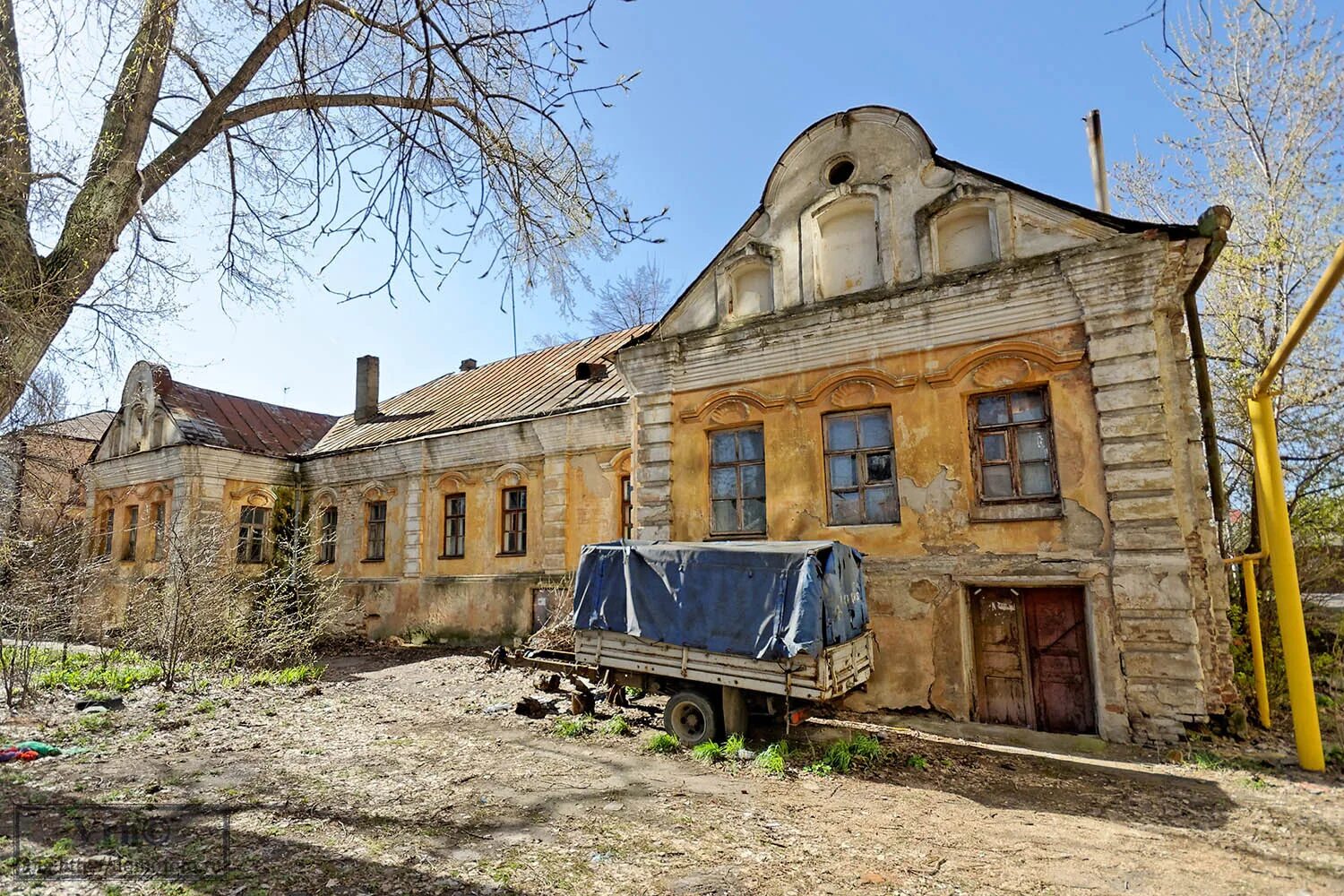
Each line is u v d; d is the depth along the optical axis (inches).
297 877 189.2
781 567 322.3
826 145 466.0
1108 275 356.8
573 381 762.8
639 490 508.4
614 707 413.7
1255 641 361.4
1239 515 607.2
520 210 303.3
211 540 579.8
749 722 359.3
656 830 230.2
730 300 494.9
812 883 192.2
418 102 260.2
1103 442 353.7
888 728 378.6
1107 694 342.6
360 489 853.8
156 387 884.0
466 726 379.9
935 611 390.9
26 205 274.8
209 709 411.8
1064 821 242.7
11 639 464.8
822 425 444.8
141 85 293.3
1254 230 593.0
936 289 407.2
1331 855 210.7
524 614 685.9
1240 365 573.9
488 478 741.9
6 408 266.7
